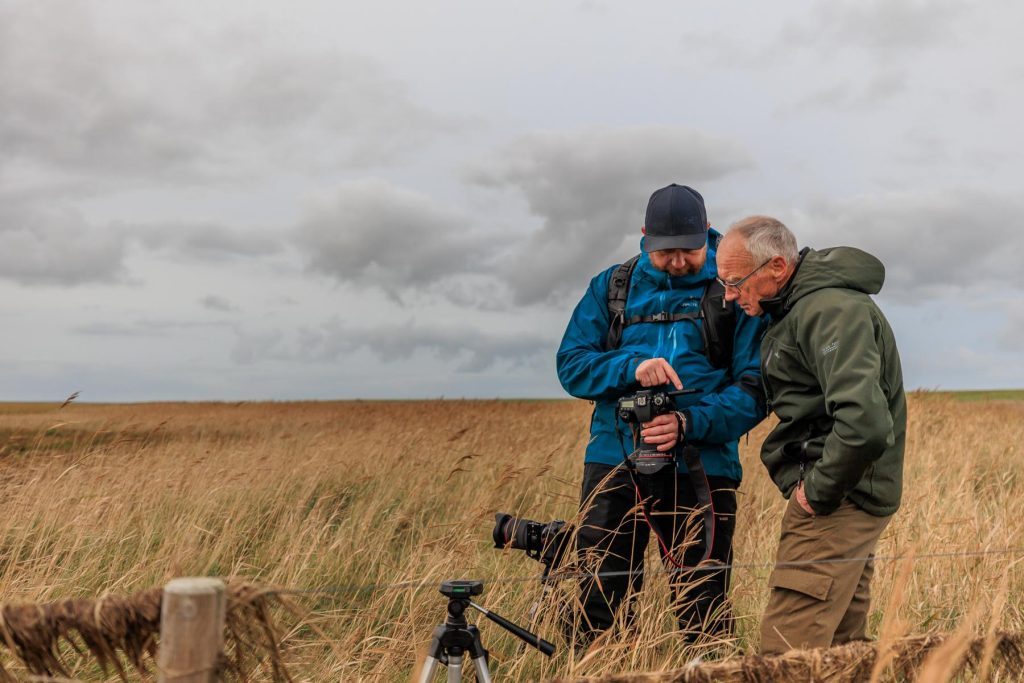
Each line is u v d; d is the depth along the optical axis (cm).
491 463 761
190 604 136
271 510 575
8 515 472
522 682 312
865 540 245
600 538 332
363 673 310
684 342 327
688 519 308
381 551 485
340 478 727
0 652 182
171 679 136
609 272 360
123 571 437
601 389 332
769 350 262
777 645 249
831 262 250
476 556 414
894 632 188
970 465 604
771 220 257
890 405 248
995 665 213
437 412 1182
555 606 323
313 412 1697
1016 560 356
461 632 216
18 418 868
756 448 760
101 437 684
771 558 449
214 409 1872
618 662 290
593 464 344
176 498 600
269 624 164
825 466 233
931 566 379
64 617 151
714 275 333
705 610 321
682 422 306
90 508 500
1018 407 1366
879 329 244
